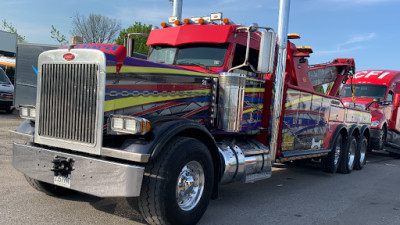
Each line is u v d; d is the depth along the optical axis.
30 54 13.10
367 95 13.00
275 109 5.73
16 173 5.91
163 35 5.82
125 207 4.66
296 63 7.38
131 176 3.42
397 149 12.98
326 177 8.30
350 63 9.61
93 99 3.64
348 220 4.91
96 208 4.56
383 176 8.97
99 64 3.59
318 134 7.55
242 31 5.29
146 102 4.04
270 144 5.77
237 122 4.90
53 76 3.94
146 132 3.49
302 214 5.05
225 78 4.87
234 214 4.81
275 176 8.01
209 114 4.88
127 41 6.50
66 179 3.80
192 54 5.51
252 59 5.67
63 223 3.96
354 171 9.60
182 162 3.76
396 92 13.16
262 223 4.52
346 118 9.00
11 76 22.16
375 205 5.83
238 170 4.87
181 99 4.46
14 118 13.66
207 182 4.15
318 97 7.34
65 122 3.87
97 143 3.62
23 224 3.82
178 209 3.77
